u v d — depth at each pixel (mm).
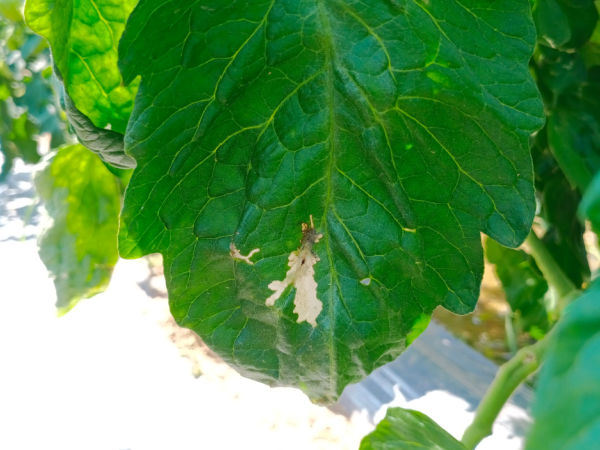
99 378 417
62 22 96
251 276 95
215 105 86
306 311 99
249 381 403
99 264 158
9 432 370
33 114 308
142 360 434
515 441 256
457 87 86
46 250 155
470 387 318
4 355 444
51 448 356
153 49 83
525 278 204
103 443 358
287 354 102
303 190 92
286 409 371
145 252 90
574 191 171
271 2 87
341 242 95
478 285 95
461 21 87
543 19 142
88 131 107
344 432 340
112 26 102
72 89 104
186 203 89
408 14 87
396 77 86
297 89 88
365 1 87
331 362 102
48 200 156
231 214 91
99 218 157
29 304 502
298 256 95
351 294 98
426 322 99
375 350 101
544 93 160
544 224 179
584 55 158
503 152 87
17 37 312
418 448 123
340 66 87
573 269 175
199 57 85
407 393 327
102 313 494
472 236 92
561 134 155
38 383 413
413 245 94
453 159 89
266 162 90
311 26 87
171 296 95
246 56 86
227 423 366
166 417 377
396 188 92
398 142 89
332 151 90
